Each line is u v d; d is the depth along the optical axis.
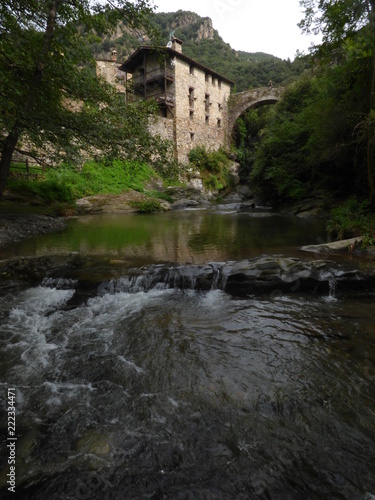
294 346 3.13
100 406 2.37
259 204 20.77
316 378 2.63
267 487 1.68
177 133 28.34
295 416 2.21
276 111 20.88
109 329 3.61
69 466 1.85
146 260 5.80
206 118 32.81
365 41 7.40
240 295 4.58
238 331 3.47
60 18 8.41
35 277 5.07
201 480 1.74
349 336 3.28
